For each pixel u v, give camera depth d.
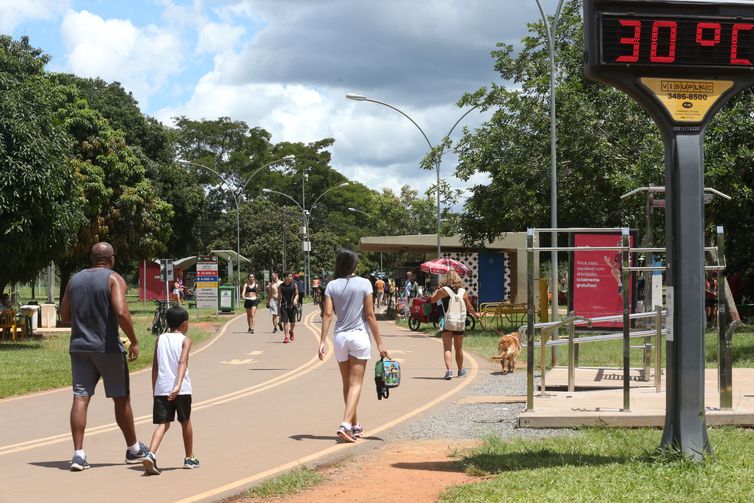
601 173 27.38
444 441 9.84
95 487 7.82
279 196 105.19
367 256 102.06
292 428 11.07
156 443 8.34
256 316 44.84
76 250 43.22
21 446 10.01
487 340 25.77
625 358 10.34
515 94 29.70
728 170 24.47
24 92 26.20
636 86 7.93
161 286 62.19
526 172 28.72
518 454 8.56
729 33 7.86
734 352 19.14
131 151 46.81
